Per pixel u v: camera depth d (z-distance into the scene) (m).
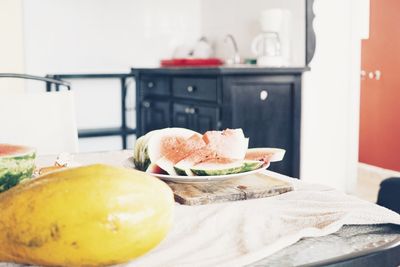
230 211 0.72
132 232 0.45
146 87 3.32
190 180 0.79
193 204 0.75
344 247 0.59
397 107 3.97
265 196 0.80
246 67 2.46
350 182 3.22
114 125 3.97
